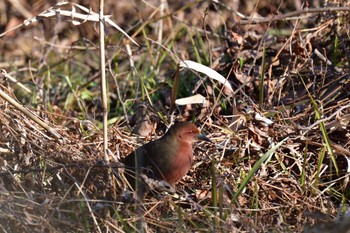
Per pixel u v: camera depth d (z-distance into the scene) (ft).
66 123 42.01
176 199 33.04
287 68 40.63
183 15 53.31
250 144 35.58
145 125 38.34
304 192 33.83
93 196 31.68
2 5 56.65
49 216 30.37
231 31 44.06
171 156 32.65
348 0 43.68
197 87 40.60
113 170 31.78
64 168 31.40
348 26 42.70
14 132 33.65
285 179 34.35
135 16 54.85
